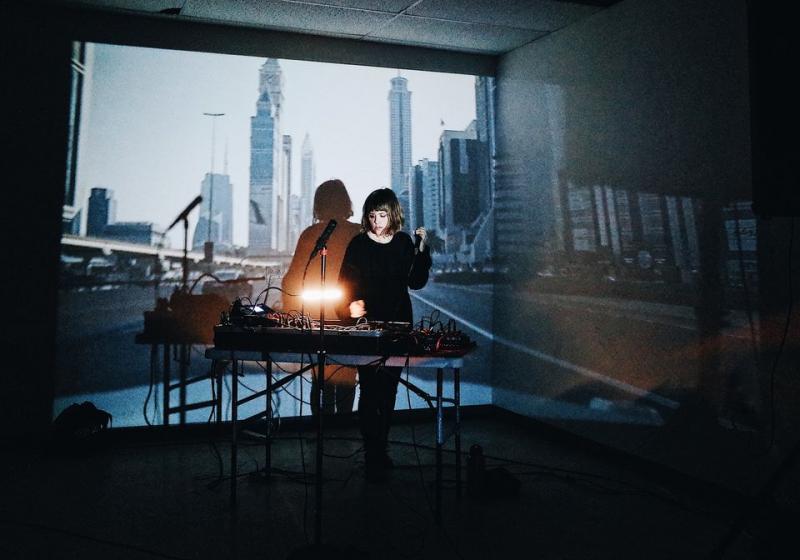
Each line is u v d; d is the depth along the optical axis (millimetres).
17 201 4004
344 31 4527
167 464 3707
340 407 4602
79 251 4125
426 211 4930
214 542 2586
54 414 4039
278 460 3826
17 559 2393
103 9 4145
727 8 3002
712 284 3098
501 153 5051
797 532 2352
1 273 3965
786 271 2721
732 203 2979
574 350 4141
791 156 2186
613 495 3205
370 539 2637
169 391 4273
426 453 4023
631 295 3645
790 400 2699
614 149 3791
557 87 4352
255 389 4445
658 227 3447
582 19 4094
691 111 3223
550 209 4402
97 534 2654
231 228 4461
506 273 4949
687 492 3229
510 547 2561
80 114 4152
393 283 3416
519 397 4742
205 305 4363
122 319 4207
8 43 4000
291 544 2574
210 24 4430
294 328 2863
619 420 3732
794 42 2174
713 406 3090
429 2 3910
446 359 2721
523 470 3633
